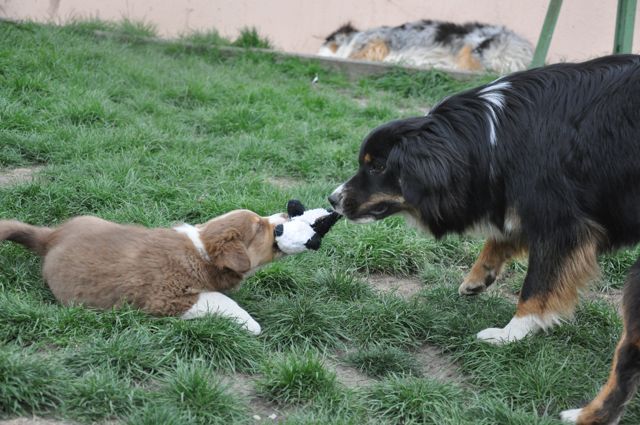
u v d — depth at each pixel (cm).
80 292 531
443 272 694
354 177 583
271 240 556
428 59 1398
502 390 505
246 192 777
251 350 517
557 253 545
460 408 486
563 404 494
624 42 1075
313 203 761
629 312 452
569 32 1316
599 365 548
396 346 566
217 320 523
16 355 454
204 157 854
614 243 561
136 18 1436
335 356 545
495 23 1376
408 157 552
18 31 1169
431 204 558
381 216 580
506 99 560
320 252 681
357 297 624
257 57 1319
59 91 959
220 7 1434
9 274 571
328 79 1275
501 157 552
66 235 565
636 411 488
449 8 1402
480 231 582
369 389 491
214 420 445
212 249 534
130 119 927
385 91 1259
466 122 560
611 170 534
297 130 962
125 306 524
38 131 861
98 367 474
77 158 800
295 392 480
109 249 538
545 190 541
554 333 583
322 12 1427
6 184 732
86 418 438
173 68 1175
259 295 602
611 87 540
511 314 609
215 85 1096
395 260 689
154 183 759
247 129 965
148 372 485
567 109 546
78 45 1154
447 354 564
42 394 442
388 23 1420
